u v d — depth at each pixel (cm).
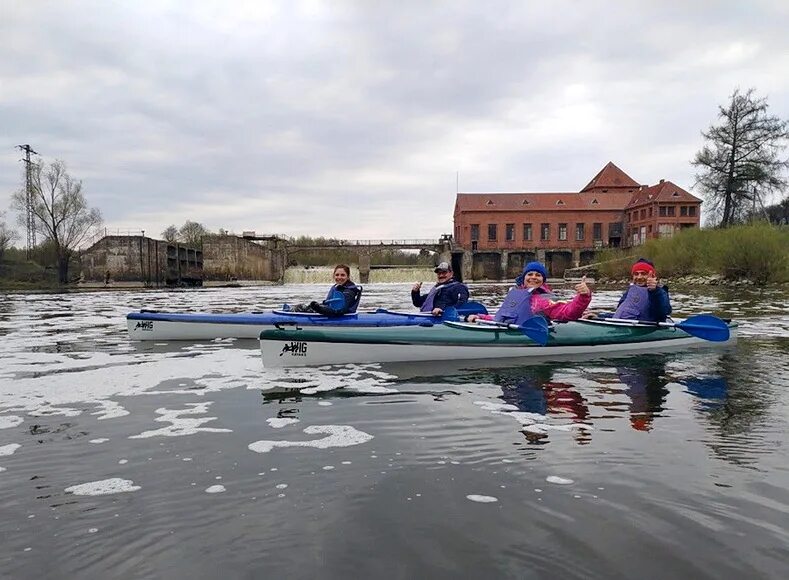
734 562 265
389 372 742
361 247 7375
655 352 889
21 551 285
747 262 3136
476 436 466
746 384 655
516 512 321
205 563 271
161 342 1067
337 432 481
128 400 600
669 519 309
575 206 7769
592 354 873
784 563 263
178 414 542
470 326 834
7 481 376
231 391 639
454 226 8812
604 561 267
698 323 892
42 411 555
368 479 373
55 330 1301
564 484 360
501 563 267
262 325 1100
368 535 296
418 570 262
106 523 314
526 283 896
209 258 6769
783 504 326
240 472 389
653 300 919
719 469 382
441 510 325
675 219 6769
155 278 5534
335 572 261
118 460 415
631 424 494
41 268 6431
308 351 789
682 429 477
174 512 327
